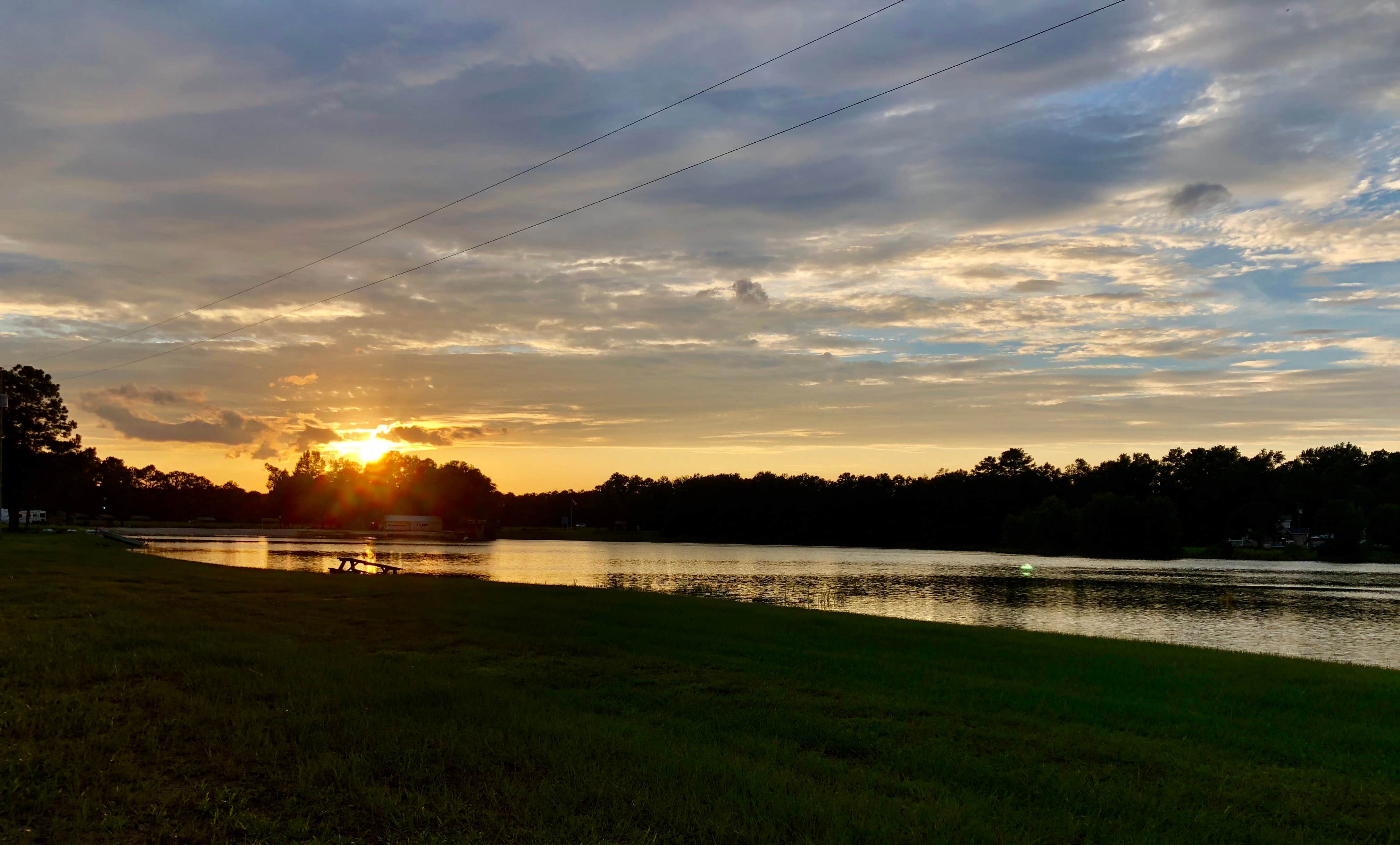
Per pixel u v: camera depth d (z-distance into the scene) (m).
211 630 16.36
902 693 12.91
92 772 7.63
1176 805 8.16
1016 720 11.38
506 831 6.84
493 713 10.27
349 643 15.87
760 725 10.59
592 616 21.31
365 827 6.82
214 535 143.38
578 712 11.04
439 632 17.75
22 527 81.19
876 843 6.84
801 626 20.77
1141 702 12.86
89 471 86.88
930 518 177.50
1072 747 10.07
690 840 6.85
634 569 77.31
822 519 188.38
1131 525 131.00
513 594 26.55
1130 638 31.75
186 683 11.37
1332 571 91.19
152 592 24.02
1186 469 168.62
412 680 12.18
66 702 10.00
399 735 9.12
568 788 7.73
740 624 20.80
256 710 9.98
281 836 6.58
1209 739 10.84
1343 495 152.12
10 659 12.34
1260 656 19.23
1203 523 163.00
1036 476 178.88
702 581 61.38
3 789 7.02
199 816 6.89
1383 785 9.14
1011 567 93.69
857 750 9.77
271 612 20.36
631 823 7.08
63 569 30.75
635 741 9.38
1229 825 7.68
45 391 75.94
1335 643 31.64
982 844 6.96
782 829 7.04
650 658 15.25
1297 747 10.52
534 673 13.59
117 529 140.62
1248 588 63.41
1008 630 22.33
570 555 110.62
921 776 8.88
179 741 8.84
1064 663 16.52
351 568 38.53
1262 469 169.88
